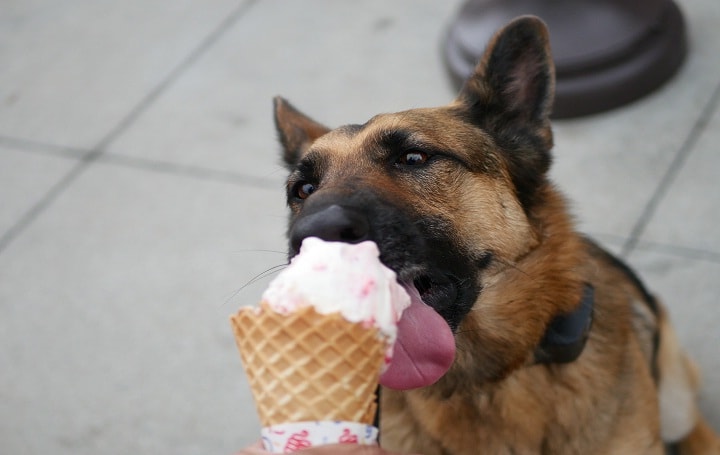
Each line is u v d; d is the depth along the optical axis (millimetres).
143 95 1582
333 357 620
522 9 1353
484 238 839
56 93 1631
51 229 1366
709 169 1243
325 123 1421
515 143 887
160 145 1473
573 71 1320
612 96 1334
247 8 1728
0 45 1779
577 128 1341
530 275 857
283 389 626
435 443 903
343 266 628
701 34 1451
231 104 1519
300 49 1596
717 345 1088
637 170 1262
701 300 1118
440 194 828
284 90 1515
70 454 1101
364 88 1478
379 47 1556
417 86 1454
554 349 862
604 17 1327
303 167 870
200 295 1231
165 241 1307
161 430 1110
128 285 1262
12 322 1246
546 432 886
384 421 910
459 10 1463
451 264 822
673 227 1190
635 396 893
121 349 1194
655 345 986
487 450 897
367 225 763
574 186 1259
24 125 1575
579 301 868
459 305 825
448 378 871
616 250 1177
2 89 1669
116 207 1379
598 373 878
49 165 1482
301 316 615
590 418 877
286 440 623
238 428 1099
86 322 1229
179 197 1370
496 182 857
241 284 1230
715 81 1359
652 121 1321
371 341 623
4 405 1158
